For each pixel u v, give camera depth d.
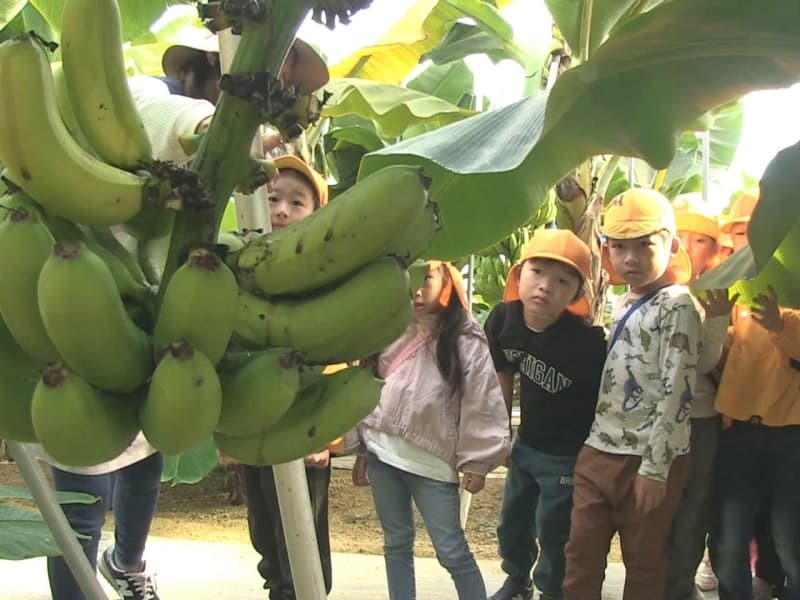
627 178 5.54
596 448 2.76
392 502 2.89
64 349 0.76
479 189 1.65
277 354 0.83
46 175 0.76
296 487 1.62
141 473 2.66
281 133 0.89
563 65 3.33
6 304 0.78
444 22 3.82
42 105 0.75
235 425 0.85
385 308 0.84
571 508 2.93
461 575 2.75
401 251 0.90
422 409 2.75
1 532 1.36
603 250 3.35
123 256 0.91
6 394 0.85
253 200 1.50
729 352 2.84
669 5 1.40
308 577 1.65
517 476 3.12
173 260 0.85
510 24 3.72
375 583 3.78
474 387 2.74
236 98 0.84
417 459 2.77
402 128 3.54
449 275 2.80
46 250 0.79
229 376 0.85
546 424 2.96
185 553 4.17
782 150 1.66
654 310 2.67
